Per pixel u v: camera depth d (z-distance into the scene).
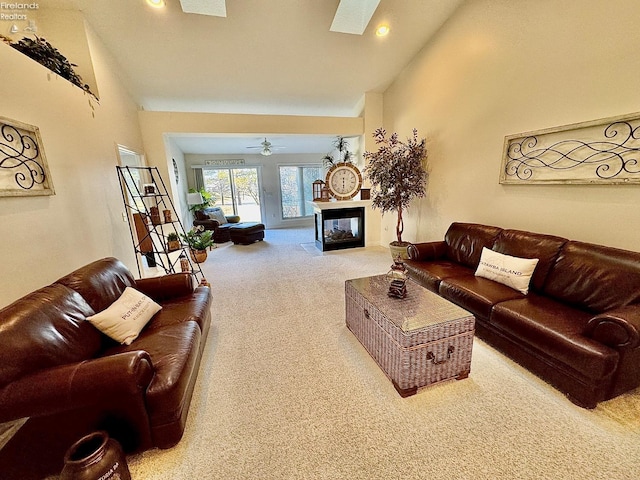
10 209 1.61
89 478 1.00
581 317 1.78
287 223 8.31
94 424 1.24
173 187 4.85
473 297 2.18
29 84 1.87
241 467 1.30
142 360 1.26
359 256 4.86
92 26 2.85
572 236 2.29
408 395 1.68
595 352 1.42
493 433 1.42
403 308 1.86
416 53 3.99
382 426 1.49
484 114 3.01
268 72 4.00
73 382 1.14
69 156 2.27
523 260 2.26
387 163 4.04
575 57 2.15
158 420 1.32
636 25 1.81
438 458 1.30
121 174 3.30
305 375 1.90
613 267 1.82
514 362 1.95
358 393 1.72
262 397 1.72
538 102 2.46
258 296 3.26
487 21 2.86
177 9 2.86
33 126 1.84
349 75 4.34
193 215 7.07
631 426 1.43
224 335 2.43
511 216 2.82
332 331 2.44
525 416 1.51
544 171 2.44
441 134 3.69
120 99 3.48
